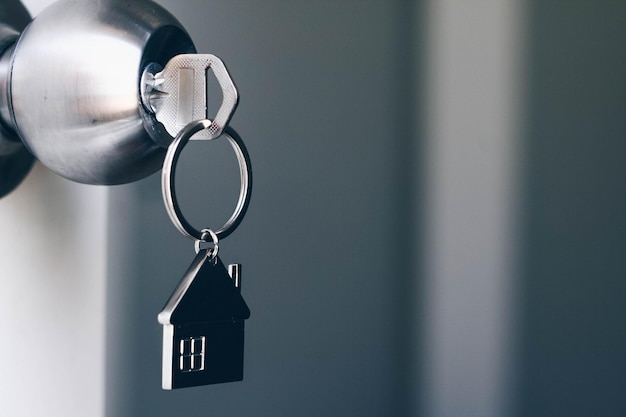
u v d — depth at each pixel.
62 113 0.40
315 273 0.70
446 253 0.79
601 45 0.88
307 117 0.69
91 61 0.40
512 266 0.83
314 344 0.70
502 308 0.82
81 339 0.53
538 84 0.84
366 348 0.73
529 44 0.84
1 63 0.43
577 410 0.86
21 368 0.49
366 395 0.74
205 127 0.39
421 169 0.78
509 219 0.83
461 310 0.80
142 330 0.58
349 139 0.72
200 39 0.62
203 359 0.39
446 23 0.79
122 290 0.56
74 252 0.52
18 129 0.42
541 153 0.85
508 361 0.83
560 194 0.86
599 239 0.88
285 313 0.68
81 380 0.53
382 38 0.75
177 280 0.60
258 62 0.66
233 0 0.64
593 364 0.87
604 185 0.88
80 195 0.53
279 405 0.67
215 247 0.40
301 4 0.69
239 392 0.65
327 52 0.71
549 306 0.85
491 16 0.82
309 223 0.69
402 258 0.76
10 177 0.47
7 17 0.45
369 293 0.74
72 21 0.40
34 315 0.50
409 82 0.77
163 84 0.40
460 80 0.80
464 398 0.80
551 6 0.85
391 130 0.75
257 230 0.66
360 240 0.73
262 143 0.66
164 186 0.38
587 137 0.88
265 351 0.67
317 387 0.70
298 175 0.69
